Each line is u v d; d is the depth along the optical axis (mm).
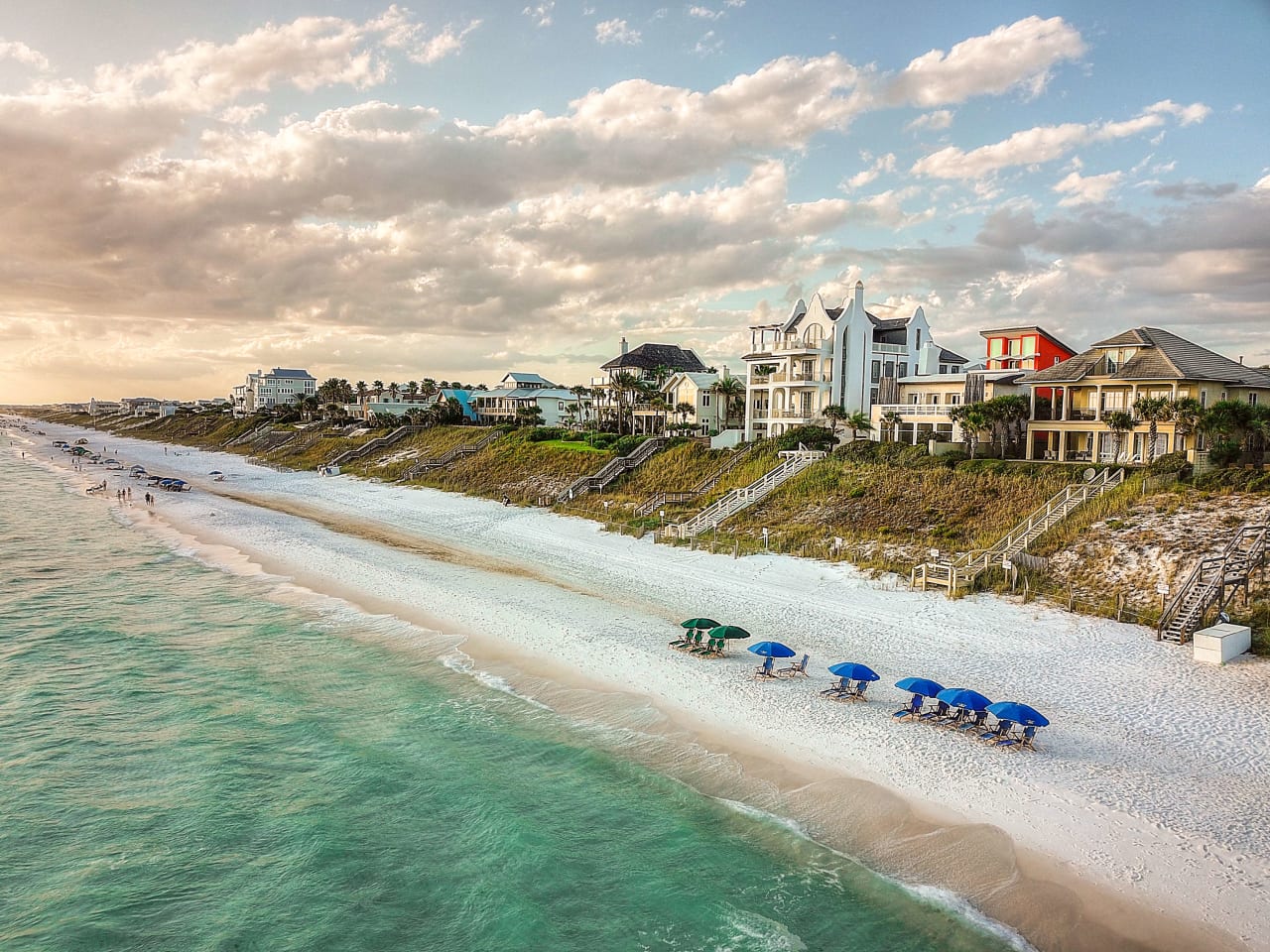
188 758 22719
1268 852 16641
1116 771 20156
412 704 26000
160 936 15711
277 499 81000
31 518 69562
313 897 16781
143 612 37562
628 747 22453
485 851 18062
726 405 85125
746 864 17125
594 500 65500
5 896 16891
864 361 69250
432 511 69250
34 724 25078
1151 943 14203
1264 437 42469
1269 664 26359
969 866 16578
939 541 42156
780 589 38531
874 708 24359
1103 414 47688
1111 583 33844
